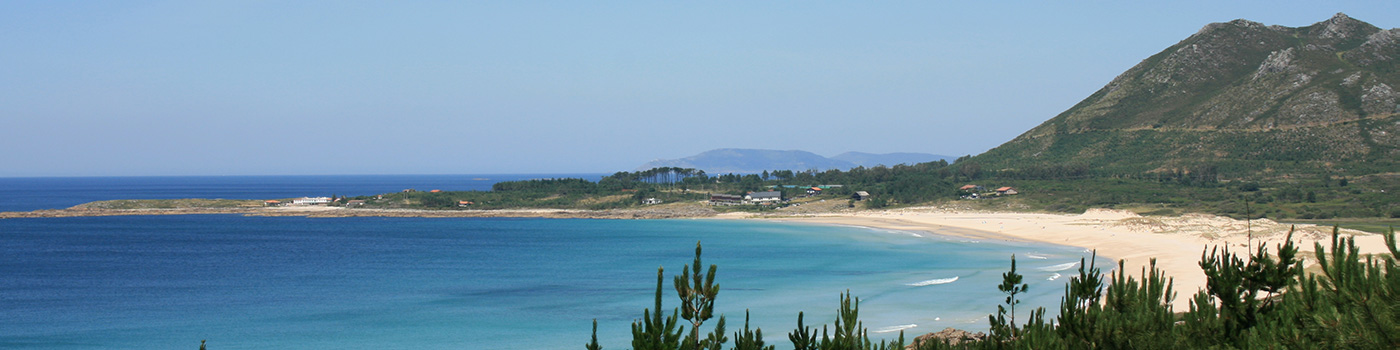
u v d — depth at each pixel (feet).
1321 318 40.86
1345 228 307.78
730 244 350.23
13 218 548.31
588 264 279.49
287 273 259.60
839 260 277.64
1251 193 495.82
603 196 637.71
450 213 570.87
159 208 599.57
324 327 166.91
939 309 173.58
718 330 48.70
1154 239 318.65
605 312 181.57
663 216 549.13
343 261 295.07
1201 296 50.34
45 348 149.48
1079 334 49.14
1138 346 45.98
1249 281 51.24
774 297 195.52
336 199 648.38
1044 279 215.10
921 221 481.87
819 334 152.05
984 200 553.64
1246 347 45.39
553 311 182.91
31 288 226.99
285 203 639.35
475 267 272.10
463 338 155.33
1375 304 39.06
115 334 161.68
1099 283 54.24
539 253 321.11
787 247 332.60
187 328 167.22
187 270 269.85
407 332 161.27
